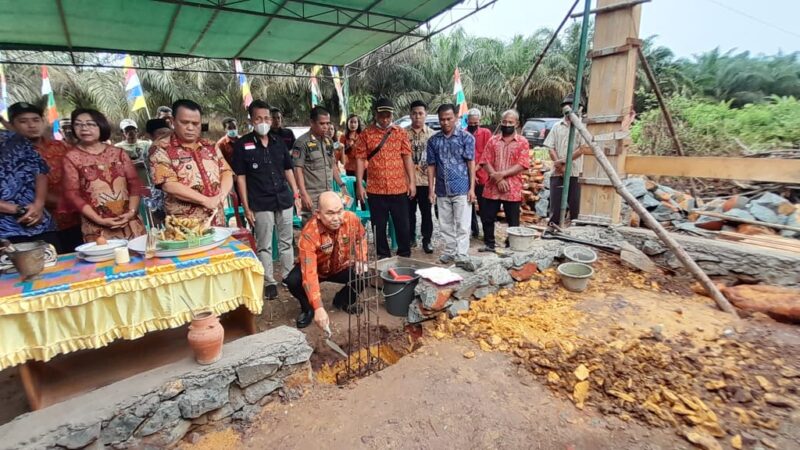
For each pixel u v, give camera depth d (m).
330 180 4.47
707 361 2.68
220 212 4.09
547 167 7.09
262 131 3.54
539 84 20.61
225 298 2.43
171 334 2.90
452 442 2.17
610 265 4.23
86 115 2.97
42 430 1.80
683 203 4.91
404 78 19.94
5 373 2.72
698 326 3.11
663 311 3.35
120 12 5.39
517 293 3.81
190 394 2.16
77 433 1.85
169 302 2.23
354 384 2.69
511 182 4.48
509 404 2.45
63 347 2.02
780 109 6.50
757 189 5.24
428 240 5.04
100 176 3.03
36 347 1.96
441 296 3.38
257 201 3.66
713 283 3.65
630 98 4.26
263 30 6.62
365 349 3.34
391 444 2.16
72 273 2.12
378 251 4.52
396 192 4.24
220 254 2.38
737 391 2.40
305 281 2.88
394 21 6.63
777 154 5.66
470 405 2.44
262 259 3.78
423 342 3.27
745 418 2.23
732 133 6.49
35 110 3.29
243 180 3.66
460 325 3.36
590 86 4.51
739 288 3.50
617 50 4.18
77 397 2.04
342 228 3.14
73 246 3.61
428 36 7.06
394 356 3.38
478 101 21.12
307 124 19.02
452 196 4.13
